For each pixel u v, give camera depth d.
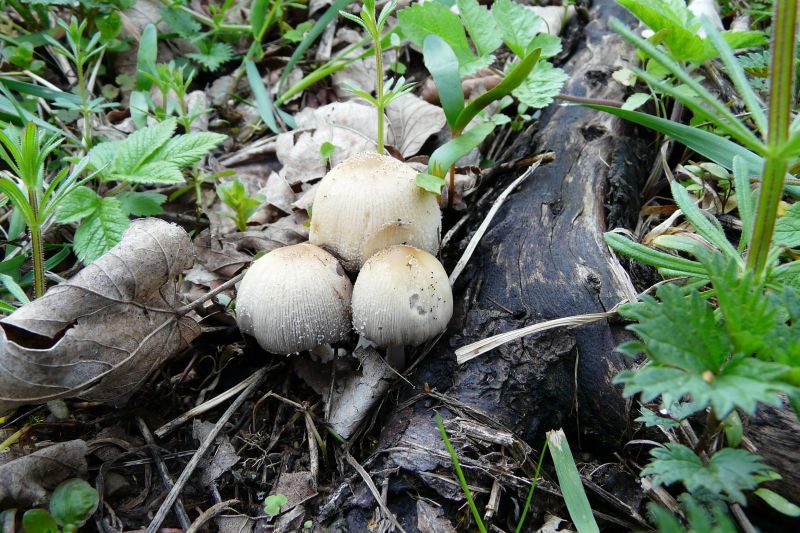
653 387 0.12
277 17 0.28
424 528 0.15
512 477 0.16
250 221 0.23
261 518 0.16
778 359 0.12
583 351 0.17
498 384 0.17
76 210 0.19
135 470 0.17
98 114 0.25
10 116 0.23
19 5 0.26
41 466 0.16
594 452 0.17
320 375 0.19
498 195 0.21
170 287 0.18
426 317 0.17
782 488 0.15
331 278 0.18
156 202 0.21
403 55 0.27
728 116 0.12
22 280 0.20
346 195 0.18
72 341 0.16
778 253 0.14
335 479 0.17
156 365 0.18
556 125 0.22
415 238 0.19
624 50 0.24
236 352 0.19
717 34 0.13
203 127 0.26
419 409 0.17
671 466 0.13
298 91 0.26
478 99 0.18
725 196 0.20
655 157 0.22
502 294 0.18
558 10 0.26
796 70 0.20
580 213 0.19
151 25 0.25
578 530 0.15
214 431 0.17
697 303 0.12
